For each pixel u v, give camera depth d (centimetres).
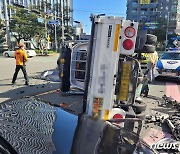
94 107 251
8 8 4325
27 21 3872
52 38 4722
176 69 933
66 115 262
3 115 254
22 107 277
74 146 210
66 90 474
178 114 425
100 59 240
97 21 232
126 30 240
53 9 5328
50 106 290
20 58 809
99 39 236
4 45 4241
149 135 325
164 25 6788
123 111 256
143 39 275
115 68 240
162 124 371
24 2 5909
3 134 214
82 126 233
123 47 245
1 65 1644
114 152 199
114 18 231
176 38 2098
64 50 464
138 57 308
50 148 205
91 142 213
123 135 213
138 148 203
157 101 520
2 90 731
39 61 2050
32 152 197
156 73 962
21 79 959
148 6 8556
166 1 8250
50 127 236
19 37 4081
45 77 928
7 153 195
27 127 232
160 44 6675
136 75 270
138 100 335
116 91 271
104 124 230
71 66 467
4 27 4259
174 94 739
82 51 460
